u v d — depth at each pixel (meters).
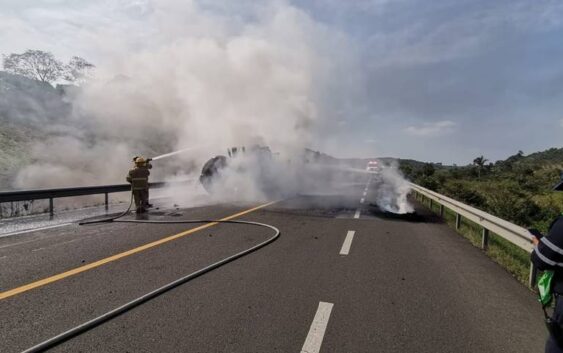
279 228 8.91
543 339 3.66
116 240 7.38
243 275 5.34
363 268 5.86
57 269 5.46
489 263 6.44
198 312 4.07
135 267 5.61
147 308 4.14
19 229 8.43
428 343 3.52
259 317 3.97
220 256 6.29
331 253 6.73
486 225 7.36
